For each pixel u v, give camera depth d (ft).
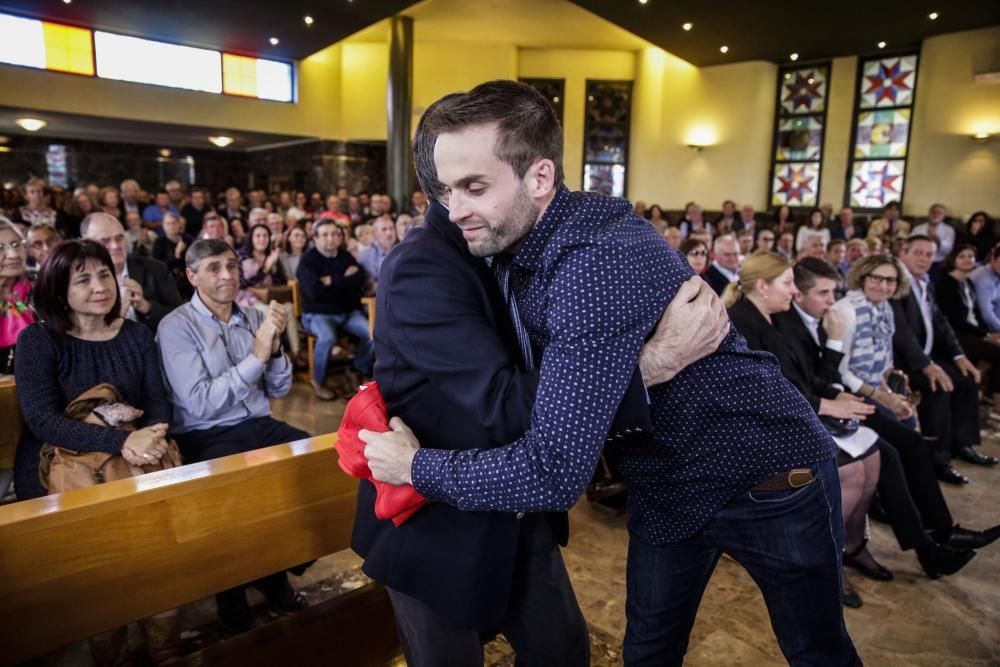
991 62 29.76
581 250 2.70
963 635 6.31
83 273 5.81
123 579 3.85
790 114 37.17
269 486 4.43
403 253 2.98
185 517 4.07
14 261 7.63
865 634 6.31
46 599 3.59
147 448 5.50
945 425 10.42
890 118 34.12
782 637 3.84
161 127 36.73
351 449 3.18
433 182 3.08
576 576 7.25
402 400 3.19
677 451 3.46
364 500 3.59
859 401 6.90
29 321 7.85
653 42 32.78
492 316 3.03
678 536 3.67
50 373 5.82
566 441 2.52
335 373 16.43
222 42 34.24
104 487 3.89
